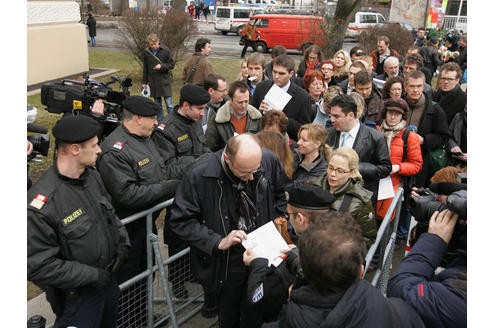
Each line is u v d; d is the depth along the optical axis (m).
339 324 1.43
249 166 2.27
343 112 3.49
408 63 6.07
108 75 12.52
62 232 2.12
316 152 3.34
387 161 3.58
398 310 1.57
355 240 1.50
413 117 4.42
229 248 2.50
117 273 2.99
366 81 4.45
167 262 2.99
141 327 3.06
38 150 2.89
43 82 11.12
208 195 2.48
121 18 12.93
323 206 2.16
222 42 23.66
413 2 21.39
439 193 2.14
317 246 1.48
